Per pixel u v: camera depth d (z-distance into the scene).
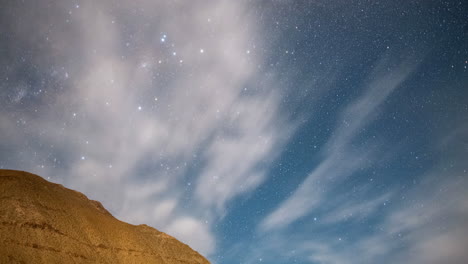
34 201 38.59
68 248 36.38
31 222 35.59
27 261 31.88
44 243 34.78
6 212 35.06
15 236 33.38
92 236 40.72
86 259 36.88
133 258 42.12
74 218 41.34
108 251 40.44
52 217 38.47
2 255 30.69
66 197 45.78
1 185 37.78
